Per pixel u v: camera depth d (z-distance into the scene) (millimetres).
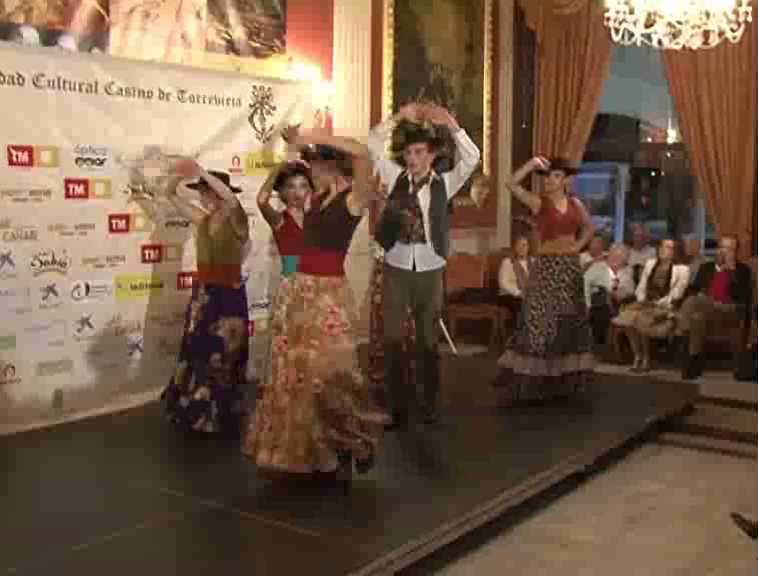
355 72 7945
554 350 6145
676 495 5219
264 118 6844
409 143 5211
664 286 8312
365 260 8109
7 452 4949
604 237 9609
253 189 6777
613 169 9977
